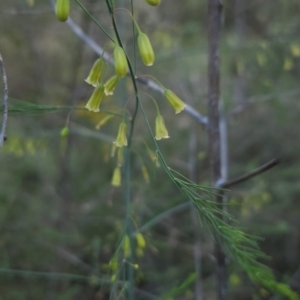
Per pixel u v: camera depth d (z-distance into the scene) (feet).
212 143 8.64
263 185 13.84
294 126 19.34
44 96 17.65
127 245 7.29
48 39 17.58
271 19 18.86
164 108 17.17
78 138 17.40
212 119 8.63
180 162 15.69
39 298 14.48
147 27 15.51
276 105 14.71
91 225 15.38
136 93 5.78
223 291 8.53
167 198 15.89
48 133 12.77
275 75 15.85
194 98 17.04
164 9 18.24
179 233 15.21
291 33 15.05
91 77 5.87
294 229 16.80
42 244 14.58
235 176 17.37
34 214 15.67
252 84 17.07
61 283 14.90
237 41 15.47
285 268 16.65
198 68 16.83
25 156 16.49
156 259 15.12
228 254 6.66
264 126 19.65
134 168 15.53
